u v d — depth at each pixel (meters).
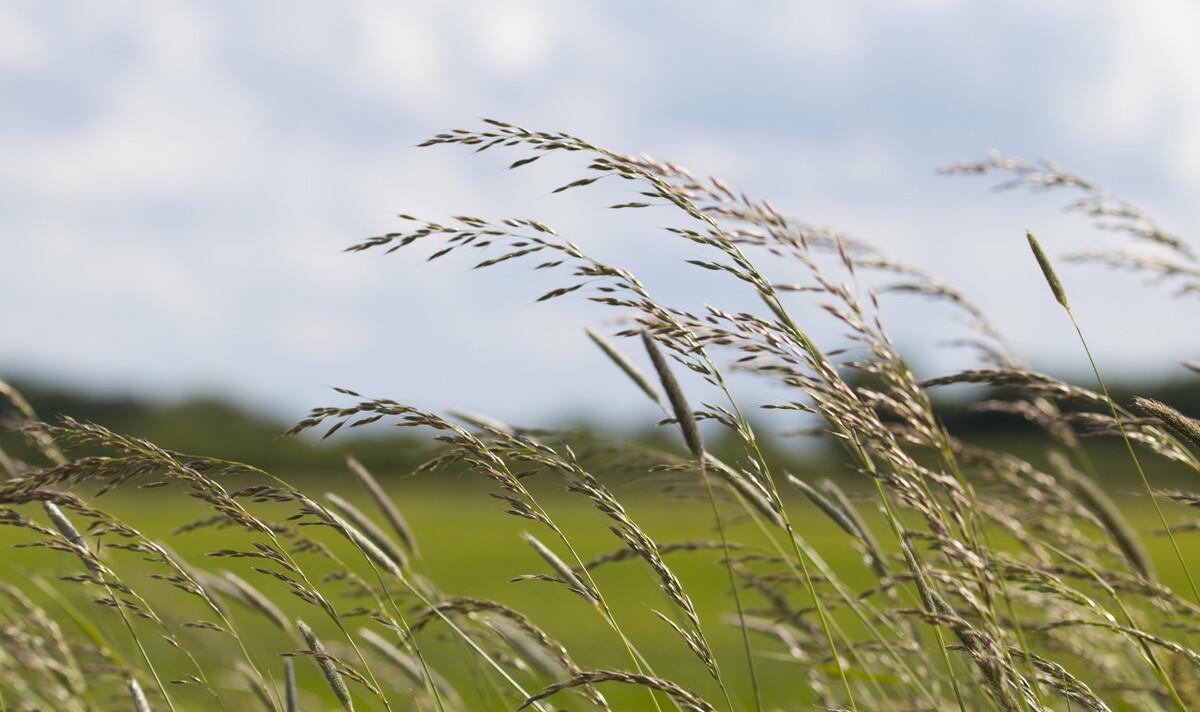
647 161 1.96
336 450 37.50
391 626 1.91
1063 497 2.53
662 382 1.88
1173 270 3.13
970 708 2.27
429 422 1.69
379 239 1.83
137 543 1.79
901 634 2.50
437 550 16.78
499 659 2.33
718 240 1.83
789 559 2.37
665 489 2.39
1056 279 1.99
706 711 1.59
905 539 1.81
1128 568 2.06
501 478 1.76
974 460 2.55
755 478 1.87
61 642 2.42
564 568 1.86
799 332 1.85
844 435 1.93
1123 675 2.48
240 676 2.62
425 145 1.86
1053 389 1.98
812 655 2.53
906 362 2.04
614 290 1.83
